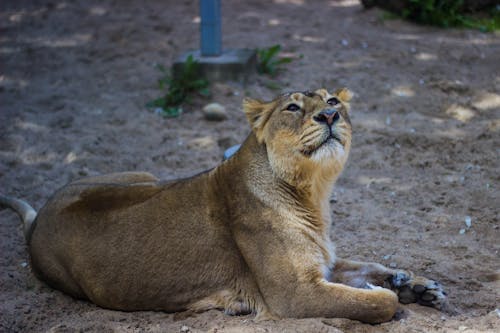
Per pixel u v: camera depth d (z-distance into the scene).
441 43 19.17
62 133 14.88
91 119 15.58
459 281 8.81
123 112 15.90
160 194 8.40
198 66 16.95
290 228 7.86
